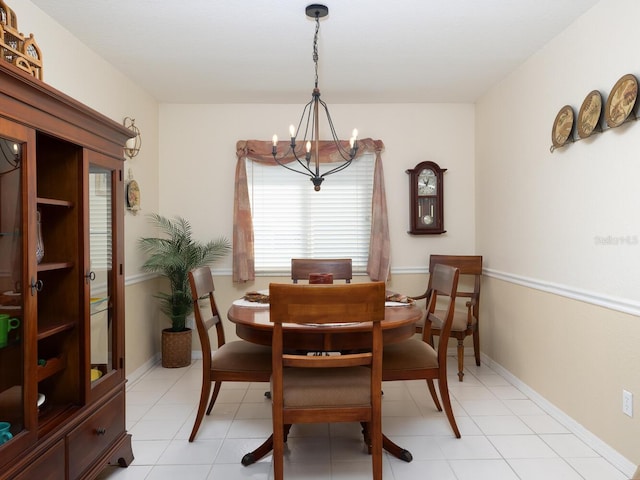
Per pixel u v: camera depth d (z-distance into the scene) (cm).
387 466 200
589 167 223
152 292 361
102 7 222
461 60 291
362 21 238
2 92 127
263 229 385
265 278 384
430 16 233
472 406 269
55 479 150
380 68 305
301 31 250
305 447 219
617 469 197
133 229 326
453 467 199
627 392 194
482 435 230
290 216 385
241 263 369
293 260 320
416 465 201
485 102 359
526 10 225
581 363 228
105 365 191
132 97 327
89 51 269
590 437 219
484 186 362
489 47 271
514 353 307
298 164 383
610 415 206
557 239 252
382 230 374
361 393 175
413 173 375
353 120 383
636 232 189
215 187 381
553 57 257
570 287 238
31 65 162
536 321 276
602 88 213
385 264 371
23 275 139
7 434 132
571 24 239
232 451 215
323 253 386
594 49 219
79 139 167
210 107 381
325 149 376
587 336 223
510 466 199
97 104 278
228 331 380
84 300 171
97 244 184
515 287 305
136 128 326
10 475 128
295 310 164
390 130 383
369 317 165
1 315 135
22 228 139
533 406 269
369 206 385
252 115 382
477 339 350
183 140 380
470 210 385
